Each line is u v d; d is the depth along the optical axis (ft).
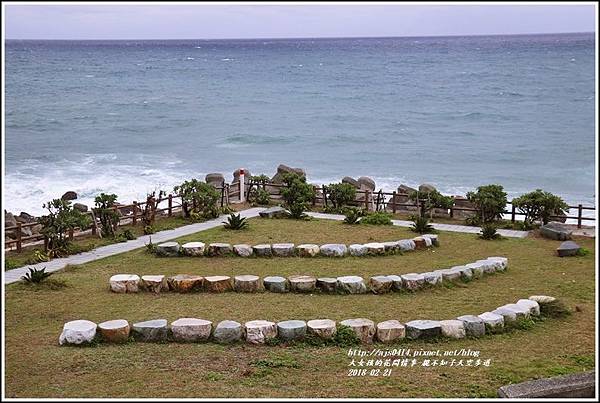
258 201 85.30
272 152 155.84
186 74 398.21
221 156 150.20
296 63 501.15
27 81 340.80
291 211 77.97
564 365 38.47
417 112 221.66
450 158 147.95
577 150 153.38
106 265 59.21
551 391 32.27
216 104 246.68
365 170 136.98
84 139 170.09
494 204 75.92
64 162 137.90
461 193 117.39
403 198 84.79
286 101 255.29
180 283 51.42
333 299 50.01
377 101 253.03
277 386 35.19
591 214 102.89
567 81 309.42
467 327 42.68
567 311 47.11
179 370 37.14
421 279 52.03
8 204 101.24
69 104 245.04
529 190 120.26
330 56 602.85
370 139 172.24
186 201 77.56
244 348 40.45
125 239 67.56
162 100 259.39
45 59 574.15
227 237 68.80
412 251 64.13
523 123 194.08
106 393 34.04
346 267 58.49
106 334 40.96
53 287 52.49
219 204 83.66
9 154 146.20
